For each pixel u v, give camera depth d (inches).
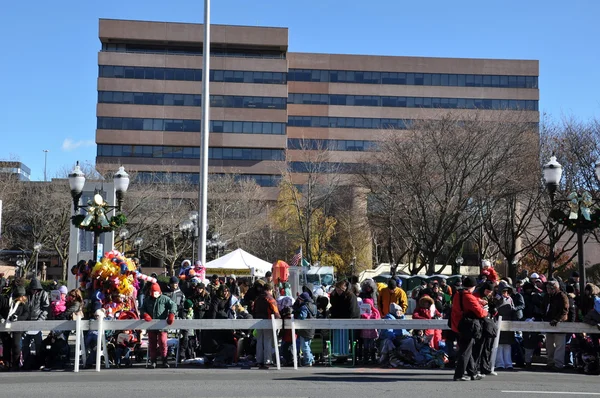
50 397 386.6
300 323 548.4
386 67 3506.4
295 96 3469.5
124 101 3164.4
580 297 560.7
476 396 394.6
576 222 583.8
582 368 528.4
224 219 2303.2
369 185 1720.0
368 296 634.2
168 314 545.3
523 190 1563.7
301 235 2349.9
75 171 692.7
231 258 1063.6
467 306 464.8
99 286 575.8
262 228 2442.2
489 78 3491.6
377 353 604.1
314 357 590.2
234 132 3235.7
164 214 2194.9
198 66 3221.0
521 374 518.9
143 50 3240.7
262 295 553.6
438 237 1595.7
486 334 474.9
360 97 3491.6
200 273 784.3
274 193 3186.5
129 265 585.3
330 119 3474.4
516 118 1733.5
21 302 528.7
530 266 2233.0
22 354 546.0
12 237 2190.0
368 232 2249.0
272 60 3289.9
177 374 505.7
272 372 518.0
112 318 572.4
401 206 1632.6
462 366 465.1
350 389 421.1
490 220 1678.2
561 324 532.1
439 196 1604.3
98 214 663.1
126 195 2133.4
